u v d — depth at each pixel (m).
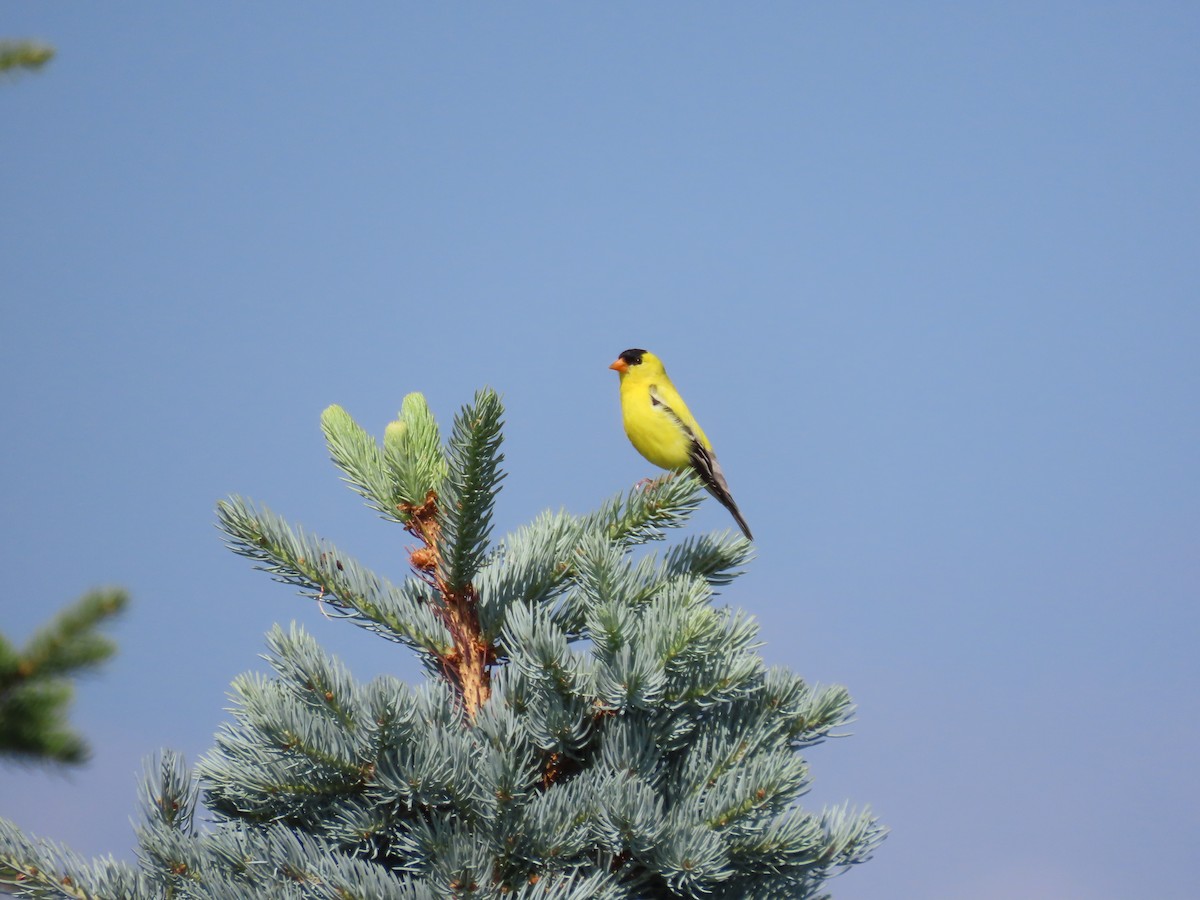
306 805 6.68
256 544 7.46
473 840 6.07
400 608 7.68
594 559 6.95
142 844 6.32
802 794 6.50
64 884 6.08
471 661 7.64
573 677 6.50
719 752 6.89
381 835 6.59
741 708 7.21
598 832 6.26
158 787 6.78
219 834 6.57
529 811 6.21
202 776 6.92
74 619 6.83
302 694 6.64
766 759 6.52
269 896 5.96
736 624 7.05
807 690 7.37
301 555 7.53
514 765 6.52
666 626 6.59
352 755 6.41
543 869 6.29
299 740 6.30
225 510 7.43
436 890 5.91
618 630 6.48
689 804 6.50
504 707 6.76
